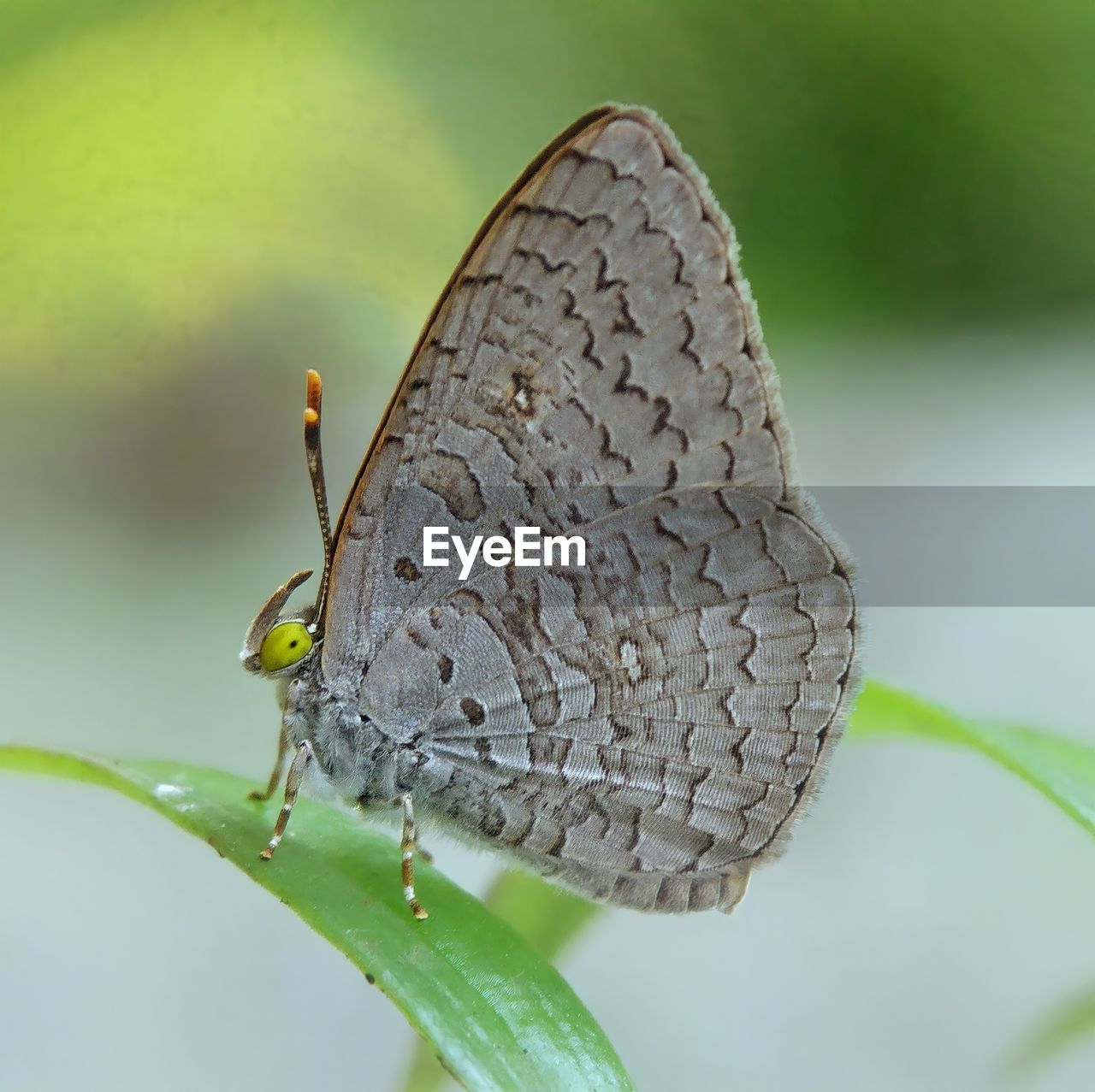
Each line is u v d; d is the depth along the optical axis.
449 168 0.15
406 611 0.12
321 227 0.15
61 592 0.15
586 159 0.11
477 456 0.12
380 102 0.15
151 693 0.14
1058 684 0.14
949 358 0.19
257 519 0.16
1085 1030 0.12
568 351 0.12
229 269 0.15
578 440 0.12
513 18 0.15
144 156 0.14
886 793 0.14
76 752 0.12
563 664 0.12
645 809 0.12
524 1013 0.11
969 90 0.16
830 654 0.12
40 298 0.15
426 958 0.11
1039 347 0.18
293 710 0.12
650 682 0.12
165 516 0.15
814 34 0.16
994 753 0.12
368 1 0.15
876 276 0.18
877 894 0.14
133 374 0.15
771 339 0.19
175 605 0.15
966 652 0.14
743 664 0.12
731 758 0.12
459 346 0.12
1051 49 0.16
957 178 0.17
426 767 0.12
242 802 0.12
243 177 0.15
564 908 0.12
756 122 0.16
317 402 0.12
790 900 0.14
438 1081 0.12
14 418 0.15
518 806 0.12
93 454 0.15
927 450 0.17
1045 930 0.13
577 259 0.11
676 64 0.16
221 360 0.15
